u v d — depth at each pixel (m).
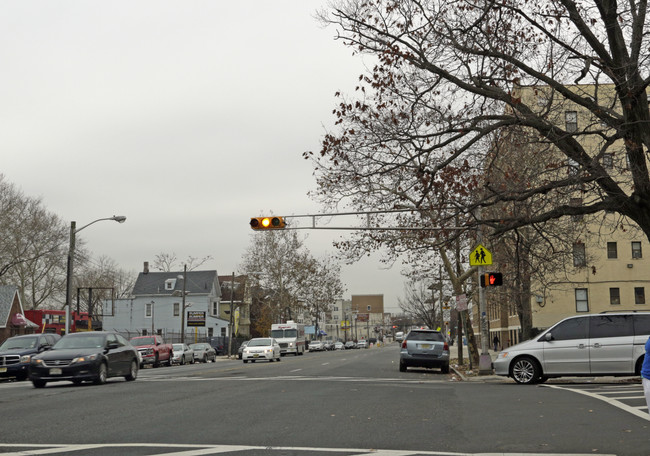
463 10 19.52
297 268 80.69
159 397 16.53
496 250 30.47
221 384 21.02
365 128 19.97
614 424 10.50
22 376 28.81
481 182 22.88
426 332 30.08
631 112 18.47
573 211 19.56
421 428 10.69
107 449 9.02
